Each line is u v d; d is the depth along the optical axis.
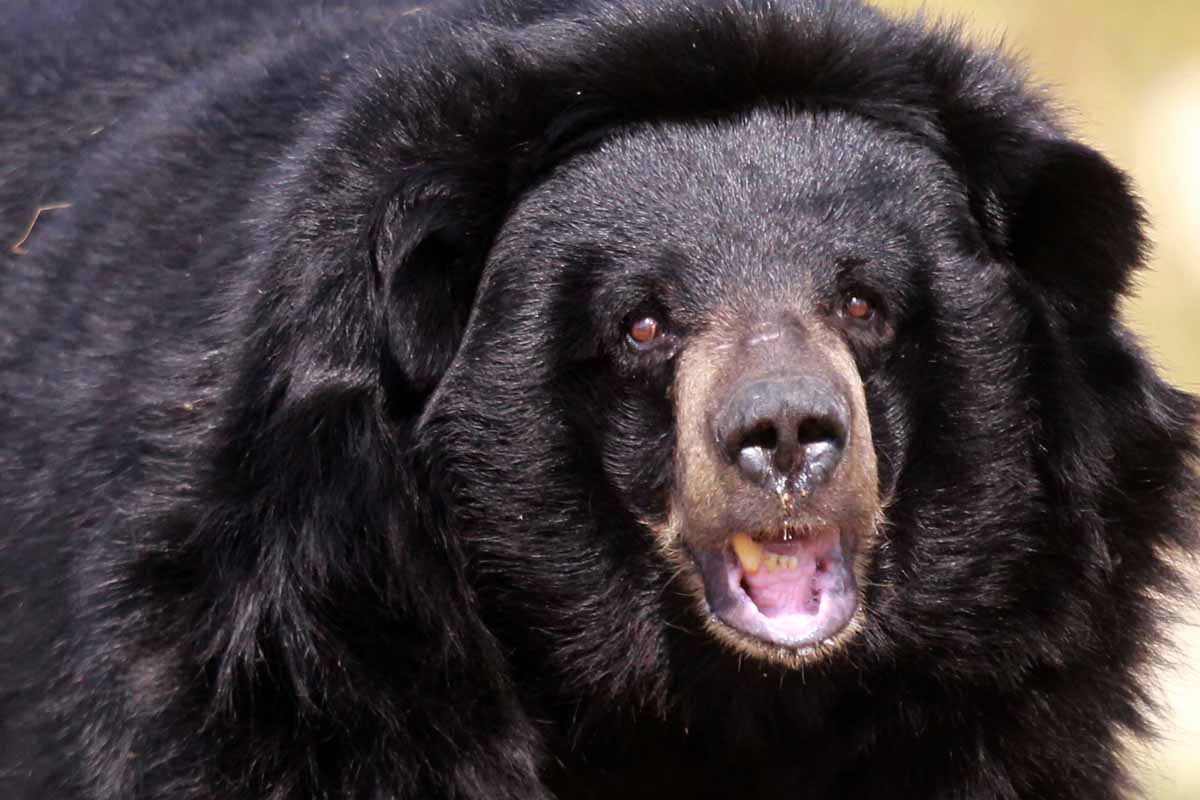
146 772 9.89
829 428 9.18
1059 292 10.33
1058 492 10.27
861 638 10.19
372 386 9.75
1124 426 10.42
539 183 9.99
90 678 10.13
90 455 10.75
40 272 12.11
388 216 9.64
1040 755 10.70
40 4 14.70
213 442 9.91
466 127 9.87
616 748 10.67
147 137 12.29
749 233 9.71
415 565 9.90
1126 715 10.95
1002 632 10.41
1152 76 30.78
